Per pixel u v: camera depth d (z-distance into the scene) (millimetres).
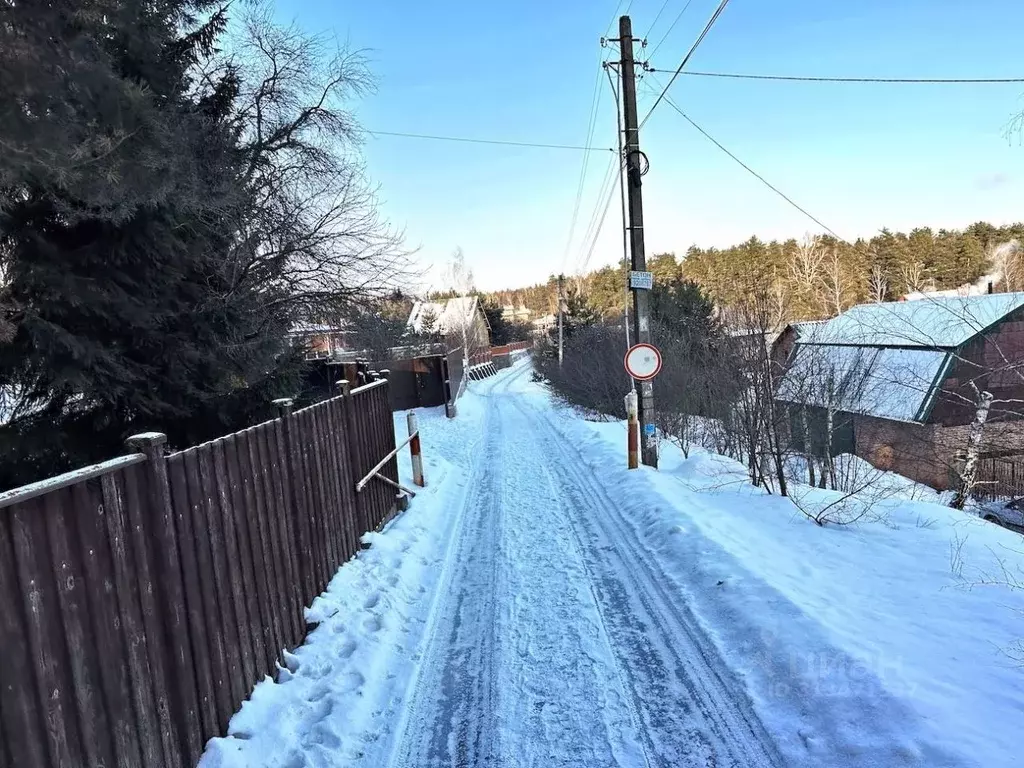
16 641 1981
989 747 2627
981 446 13422
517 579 5402
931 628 3748
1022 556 5016
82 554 2336
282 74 8945
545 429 16375
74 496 2324
